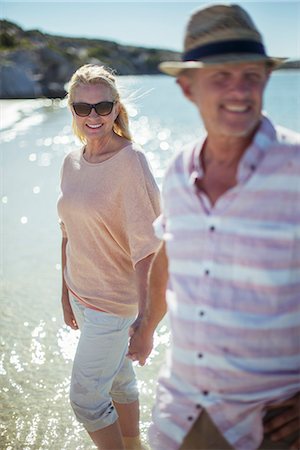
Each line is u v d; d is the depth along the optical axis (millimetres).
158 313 2877
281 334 2195
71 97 3525
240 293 2191
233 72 2184
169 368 2443
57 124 23312
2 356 4961
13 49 49875
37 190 10695
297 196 2133
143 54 96938
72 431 3969
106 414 3457
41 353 5004
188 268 2279
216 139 2248
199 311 2254
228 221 2180
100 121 3432
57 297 6074
